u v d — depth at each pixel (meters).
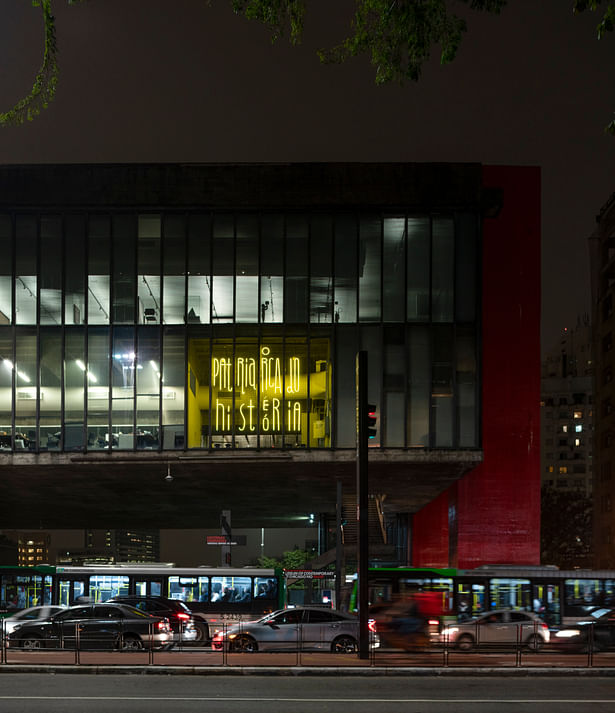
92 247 40.12
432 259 39.47
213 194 39.88
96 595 34.00
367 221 39.81
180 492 51.44
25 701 13.56
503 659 21.42
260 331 39.38
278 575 34.28
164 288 39.88
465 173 39.69
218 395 39.25
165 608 27.22
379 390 38.72
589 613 29.06
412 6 9.10
